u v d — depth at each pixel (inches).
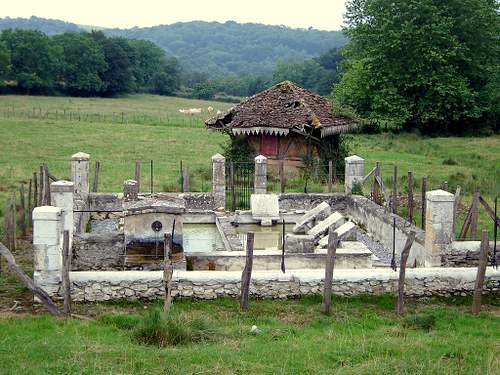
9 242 826.2
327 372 482.9
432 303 690.8
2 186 1309.1
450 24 2345.0
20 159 1704.0
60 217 671.1
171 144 2095.2
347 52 2642.7
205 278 673.0
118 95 4923.7
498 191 1304.1
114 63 4864.7
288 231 977.5
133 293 668.7
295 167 1397.6
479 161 1781.5
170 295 617.9
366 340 559.5
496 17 2492.6
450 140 2303.2
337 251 751.1
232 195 1090.7
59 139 2126.0
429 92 2404.0
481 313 656.4
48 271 660.1
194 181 1392.7
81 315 625.9
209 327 580.7
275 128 1362.0
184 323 572.7
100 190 1316.4
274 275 681.0
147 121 2819.9
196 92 5408.5
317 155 1395.2
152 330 554.9
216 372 477.1
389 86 2431.1
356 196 1077.8
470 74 2492.6
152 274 669.3
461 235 840.3
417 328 610.2
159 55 5605.3
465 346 550.0
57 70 4586.6
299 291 685.3
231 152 1425.9
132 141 2140.7
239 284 676.7
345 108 1473.9
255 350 529.3
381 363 501.7
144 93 5354.3
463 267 734.5
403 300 663.1
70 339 548.4
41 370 474.6
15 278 725.3
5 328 577.3
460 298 701.3
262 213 1017.5
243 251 764.0
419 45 2337.6
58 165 1620.3
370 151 1977.1
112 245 766.5
